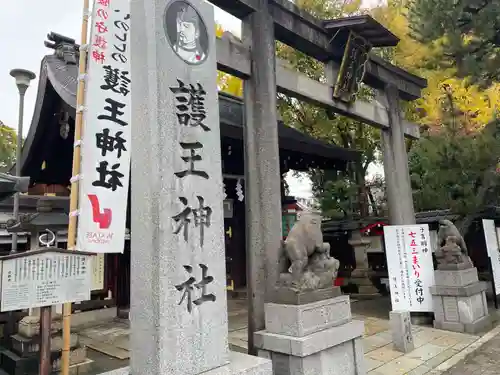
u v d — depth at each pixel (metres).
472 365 5.89
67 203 7.26
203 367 3.34
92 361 6.02
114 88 5.53
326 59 7.48
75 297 4.55
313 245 4.84
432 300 8.16
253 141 5.43
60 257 4.48
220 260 3.67
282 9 6.27
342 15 14.49
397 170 8.88
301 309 4.35
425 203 12.02
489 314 8.84
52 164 10.06
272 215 5.23
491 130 9.38
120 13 5.70
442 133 10.31
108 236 5.25
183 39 3.80
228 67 5.29
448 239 8.43
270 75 5.64
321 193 17.22
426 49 10.77
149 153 3.39
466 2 8.88
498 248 10.13
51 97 8.22
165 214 3.31
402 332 6.55
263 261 5.12
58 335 5.80
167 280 3.21
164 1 3.70
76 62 8.62
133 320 3.32
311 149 9.52
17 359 5.59
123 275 9.93
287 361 4.31
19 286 4.11
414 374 5.51
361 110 8.08
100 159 5.31
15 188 5.48
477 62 9.27
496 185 9.70
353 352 4.93
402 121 9.30
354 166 15.30
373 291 12.30
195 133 3.69
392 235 8.48
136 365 3.24
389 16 13.58
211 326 3.47
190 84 3.76
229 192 12.80
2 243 8.53
